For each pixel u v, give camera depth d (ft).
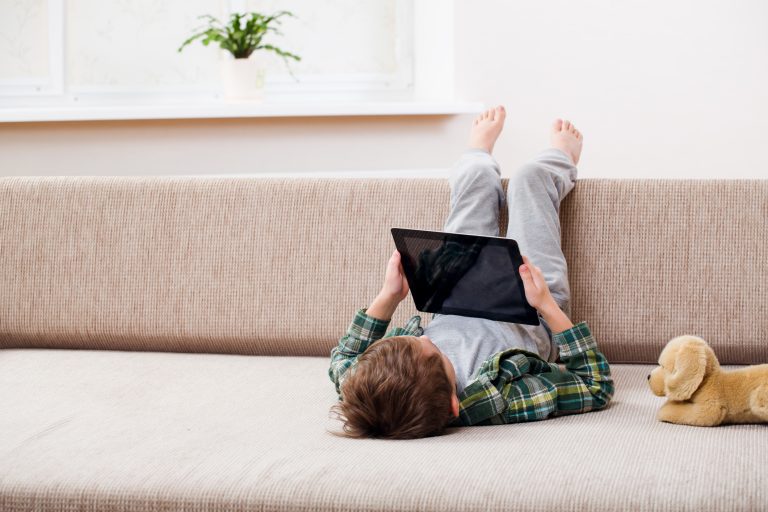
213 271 5.99
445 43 10.03
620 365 5.63
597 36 9.89
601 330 5.59
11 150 9.95
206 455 3.84
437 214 5.83
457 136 10.08
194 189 6.15
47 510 3.59
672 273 5.56
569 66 9.92
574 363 4.65
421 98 10.62
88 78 10.51
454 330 5.19
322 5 10.59
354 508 3.39
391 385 4.09
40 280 6.14
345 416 4.16
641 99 9.98
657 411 4.49
